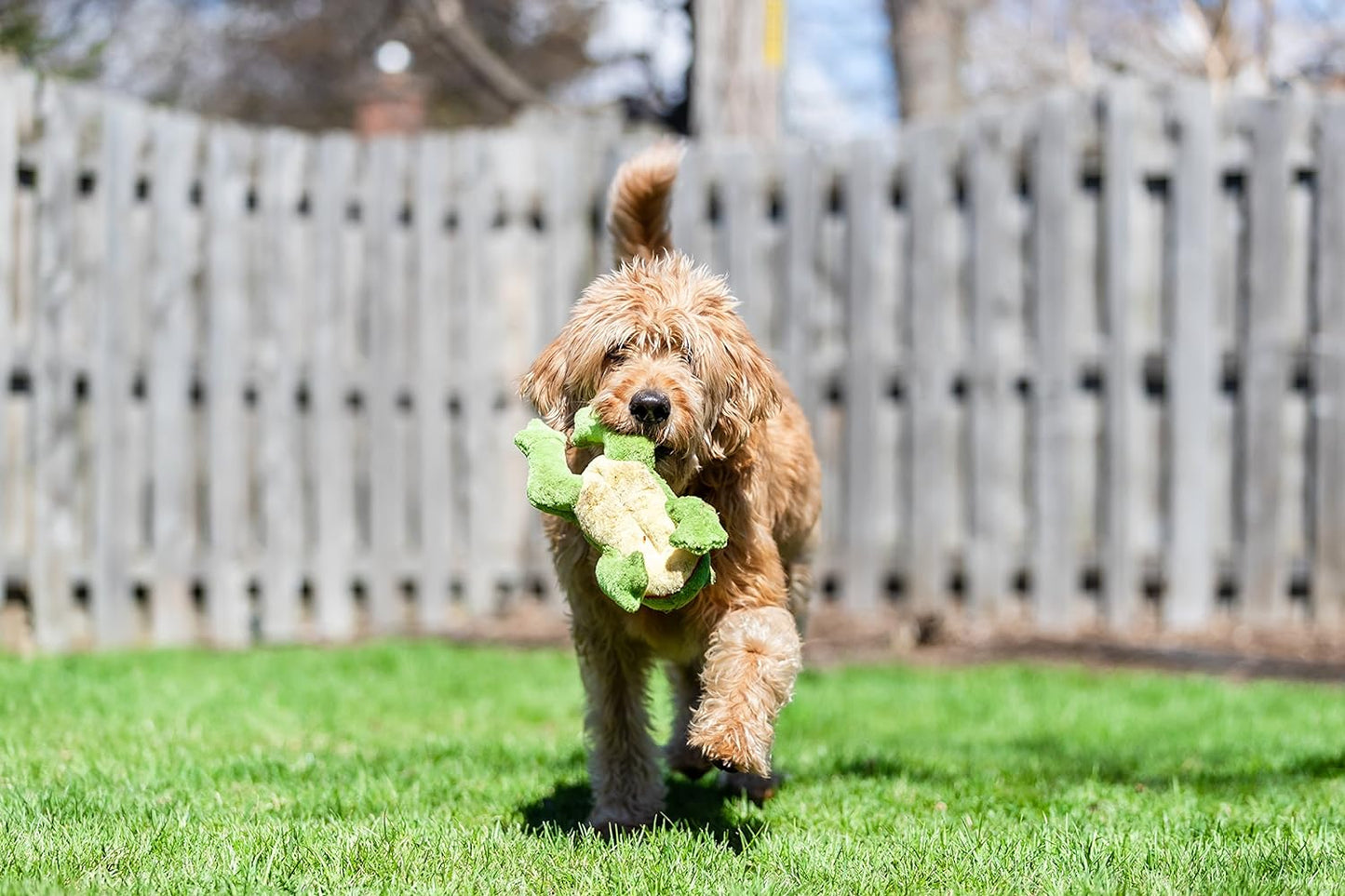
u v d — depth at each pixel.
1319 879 3.53
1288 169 8.62
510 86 16.17
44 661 7.60
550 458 3.88
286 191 9.35
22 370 8.90
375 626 9.44
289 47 24.89
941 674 7.98
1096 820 4.29
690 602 4.12
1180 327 8.74
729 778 4.85
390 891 3.37
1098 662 8.34
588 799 4.62
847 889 3.46
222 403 9.22
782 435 4.79
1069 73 17.89
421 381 9.45
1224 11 15.48
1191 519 8.77
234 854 3.64
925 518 9.12
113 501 9.03
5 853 3.60
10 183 8.82
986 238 9.02
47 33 13.59
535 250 9.59
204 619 9.25
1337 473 8.59
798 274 9.28
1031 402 9.00
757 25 11.15
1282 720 6.51
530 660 8.15
